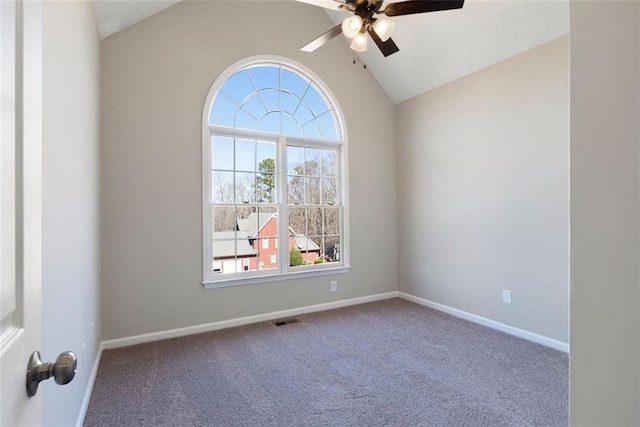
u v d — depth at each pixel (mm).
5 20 562
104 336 2883
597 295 542
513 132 3158
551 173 2871
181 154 3215
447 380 2318
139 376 2393
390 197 4484
